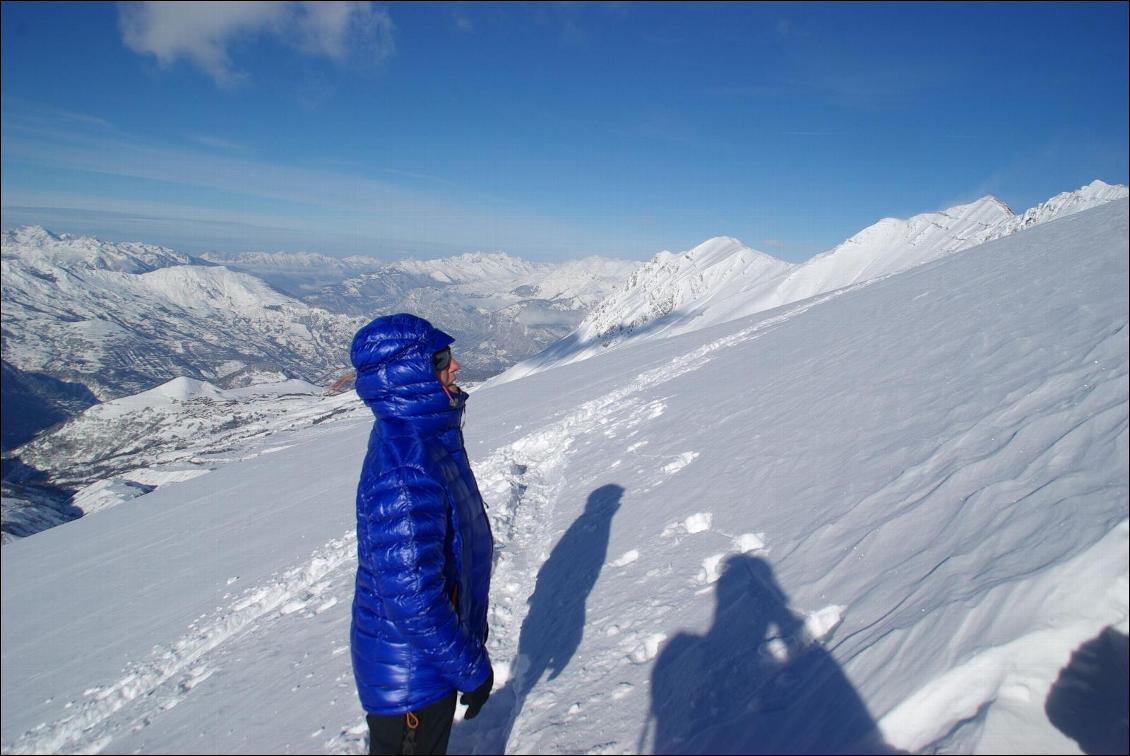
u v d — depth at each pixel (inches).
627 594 148.4
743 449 220.4
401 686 86.5
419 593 81.4
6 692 238.7
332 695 143.6
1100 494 88.5
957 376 178.9
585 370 873.5
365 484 86.0
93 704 202.1
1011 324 197.5
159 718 171.9
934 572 96.5
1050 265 262.8
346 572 255.0
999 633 76.1
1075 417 113.0
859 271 6407.5
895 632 87.7
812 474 168.1
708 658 108.1
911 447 148.5
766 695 92.9
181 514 581.0
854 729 76.7
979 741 67.2
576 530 217.2
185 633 246.5
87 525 690.2
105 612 318.3
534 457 398.0
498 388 1179.9
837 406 211.9
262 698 158.4
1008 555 89.0
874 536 118.5
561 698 116.1
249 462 923.4
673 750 91.4
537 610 167.2
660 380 517.3
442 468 88.9
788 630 105.3
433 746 91.4
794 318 614.5
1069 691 69.4
